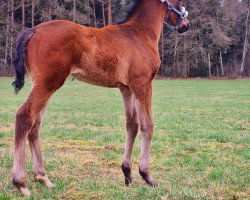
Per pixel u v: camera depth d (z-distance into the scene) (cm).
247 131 1386
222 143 1159
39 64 615
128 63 676
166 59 6400
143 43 701
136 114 714
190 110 2109
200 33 6188
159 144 1110
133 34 698
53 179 745
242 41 6694
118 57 663
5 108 2038
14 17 5875
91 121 1592
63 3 5950
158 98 2936
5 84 3909
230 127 1477
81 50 632
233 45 6688
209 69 6284
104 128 1434
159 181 743
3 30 5497
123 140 1174
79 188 686
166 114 1897
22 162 622
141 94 688
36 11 5675
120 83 678
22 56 631
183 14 779
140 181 746
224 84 4716
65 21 643
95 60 644
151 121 695
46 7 5569
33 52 622
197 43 6119
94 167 847
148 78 695
